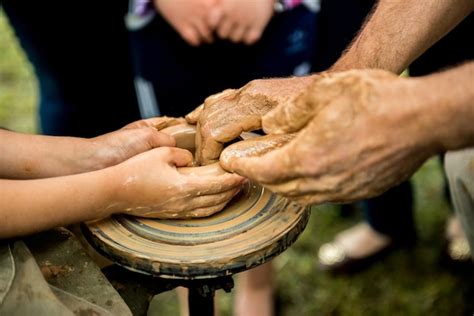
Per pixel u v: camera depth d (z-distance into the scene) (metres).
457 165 1.11
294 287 1.68
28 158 1.05
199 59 1.54
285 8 1.49
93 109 1.68
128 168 0.99
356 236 1.73
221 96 1.06
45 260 1.00
